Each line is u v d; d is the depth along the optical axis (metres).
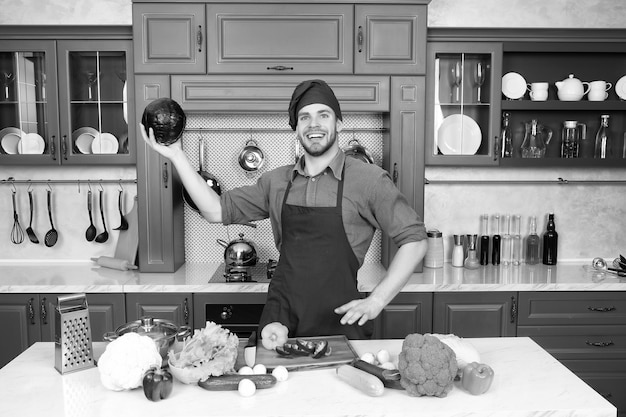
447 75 3.25
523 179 3.56
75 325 1.59
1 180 3.43
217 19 3.02
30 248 3.52
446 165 3.24
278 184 2.20
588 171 3.57
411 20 3.05
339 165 2.09
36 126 3.21
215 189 3.38
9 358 2.96
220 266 3.39
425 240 2.00
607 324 3.02
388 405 1.36
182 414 1.31
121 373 1.41
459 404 1.37
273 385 1.46
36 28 3.09
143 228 3.15
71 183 3.47
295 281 2.07
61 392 1.45
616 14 3.46
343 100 3.07
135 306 2.93
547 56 3.48
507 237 3.50
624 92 3.39
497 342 1.84
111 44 3.12
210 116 3.46
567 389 1.46
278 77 3.05
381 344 1.81
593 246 3.61
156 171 3.10
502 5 3.43
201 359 1.45
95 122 3.22
